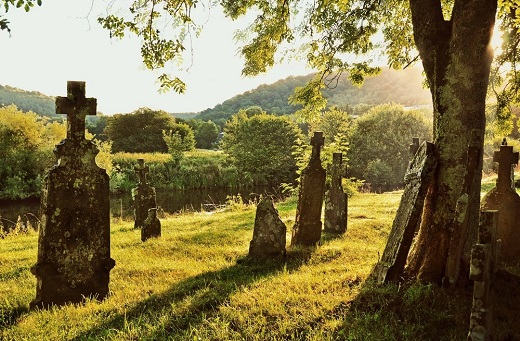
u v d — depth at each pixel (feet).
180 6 27.96
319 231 30.71
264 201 26.68
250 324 14.87
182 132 220.43
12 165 104.78
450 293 16.07
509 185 23.89
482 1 16.63
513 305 15.46
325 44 32.83
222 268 24.06
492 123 41.83
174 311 16.26
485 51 17.08
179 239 33.50
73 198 19.27
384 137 127.44
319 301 16.28
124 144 208.54
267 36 33.24
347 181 67.72
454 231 16.37
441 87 18.15
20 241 39.81
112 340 13.88
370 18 33.37
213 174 133.90
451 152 17.62
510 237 23.53
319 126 128.16
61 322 16.14
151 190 43.29
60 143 19.21
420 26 19.16
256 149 131.44
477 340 10.61
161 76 28.94
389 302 15.51
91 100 19.52
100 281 19.89
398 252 17.65
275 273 22.31
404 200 18.76
